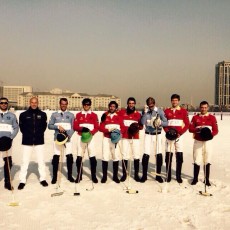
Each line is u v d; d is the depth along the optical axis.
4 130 6.82
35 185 7.11
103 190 6.76
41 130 7.06
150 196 6.39
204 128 7.18
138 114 7.74
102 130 7.54
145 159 7.57
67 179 7.75
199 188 7.06
